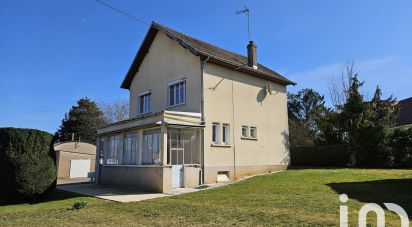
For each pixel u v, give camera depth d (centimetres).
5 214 1162
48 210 1183
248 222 828
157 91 2194
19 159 1499
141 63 2383
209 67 1914
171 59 2105
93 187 1944
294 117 5831
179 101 2019
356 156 2338
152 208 1092
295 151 2711
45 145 1595
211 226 812
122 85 2486
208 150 1820
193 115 1766
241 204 1076
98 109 5472
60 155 3566
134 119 1827
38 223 954
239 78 2084
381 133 2225
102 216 1005
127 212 1052
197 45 2081
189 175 1703
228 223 830
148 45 2312
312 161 2586
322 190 1278
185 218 917
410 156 2139
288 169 2303
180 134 1736
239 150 1997
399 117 3297
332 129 2588
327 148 2505
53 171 1616
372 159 2278
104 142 2162
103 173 2102
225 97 1972
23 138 1527
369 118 2330
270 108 2278
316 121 2753
